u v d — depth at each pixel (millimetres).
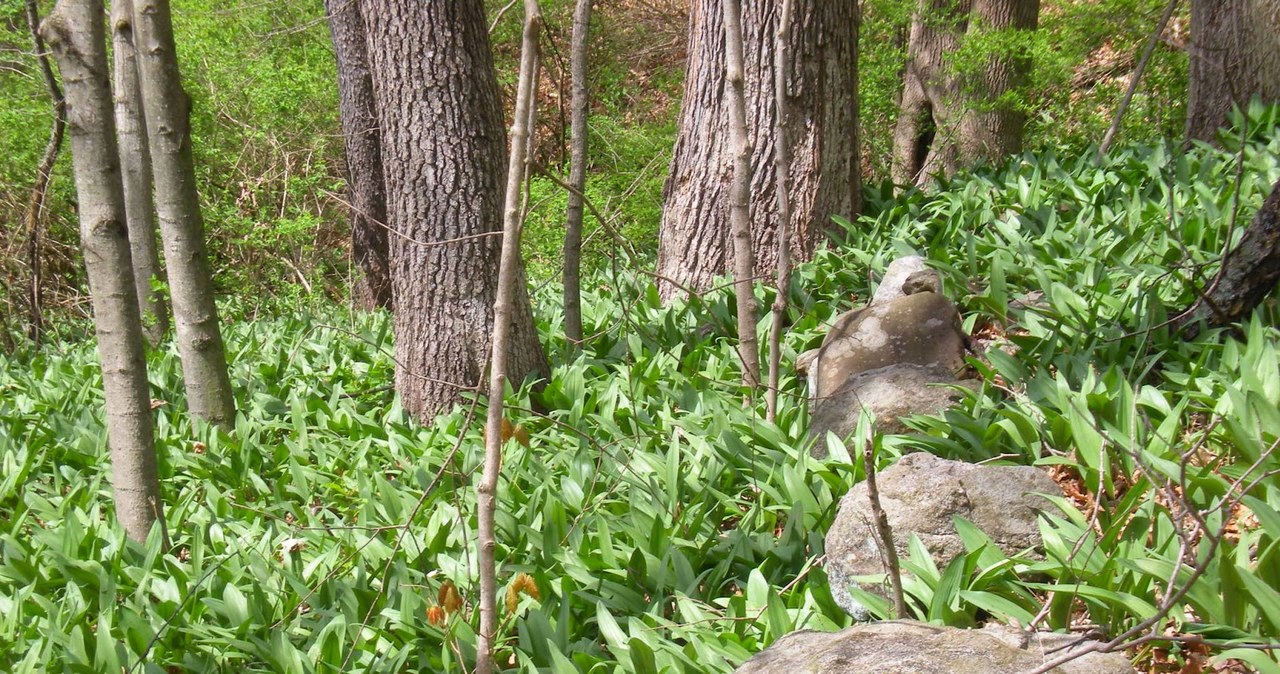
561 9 14711
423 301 6500
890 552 3164
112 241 4574
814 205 7906
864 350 5594
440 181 6344
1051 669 2650
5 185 12523
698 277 8070
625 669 3523
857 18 8031
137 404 4781
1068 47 12195
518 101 3248
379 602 4188
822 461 4820
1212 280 5352
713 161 7977
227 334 10117
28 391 8391
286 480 5844
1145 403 4590
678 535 4500
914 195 8961
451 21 6297
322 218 12773
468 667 3748
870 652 2803
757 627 3695
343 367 7840
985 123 12602
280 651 3863
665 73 16031
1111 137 9422
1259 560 3150
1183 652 3127
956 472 3852
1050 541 3564
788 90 7742
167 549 4965
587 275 10461
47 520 5602
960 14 12406
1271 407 3980
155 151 6168
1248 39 8648
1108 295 6008
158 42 5875
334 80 14562
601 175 12266
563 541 4547
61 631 4195
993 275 6195
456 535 4824
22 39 12820
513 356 6578
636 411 5988
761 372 6223
